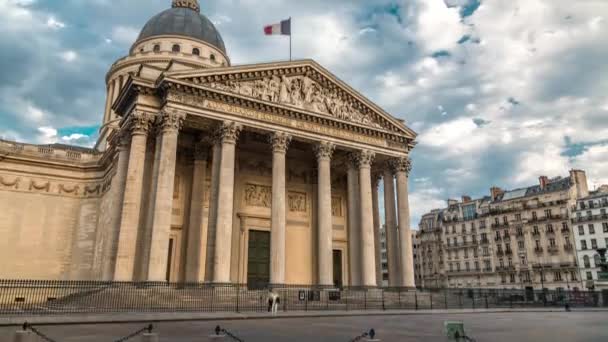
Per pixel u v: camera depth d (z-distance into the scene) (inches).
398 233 2527.1
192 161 2365.9
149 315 1269.7
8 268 2581.2
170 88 1946.4
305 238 2623.0
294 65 2309.3
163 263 1756.9
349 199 2436.0
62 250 2731.3
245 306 1611.7
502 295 2333.9
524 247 4680.1
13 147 2800.2
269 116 2180.1
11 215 2659.9
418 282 5940.0
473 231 5177.2
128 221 1834.4
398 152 2581.2
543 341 779.4
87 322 1084.5
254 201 2532.0
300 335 869.8
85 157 2945.4
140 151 1919.3
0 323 1010.1
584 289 4165.8
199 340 776.3
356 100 2490.2
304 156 2723.9
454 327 690.2
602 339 810.8
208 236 1957.4
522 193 5059.1
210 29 4165.8
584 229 4296.3
